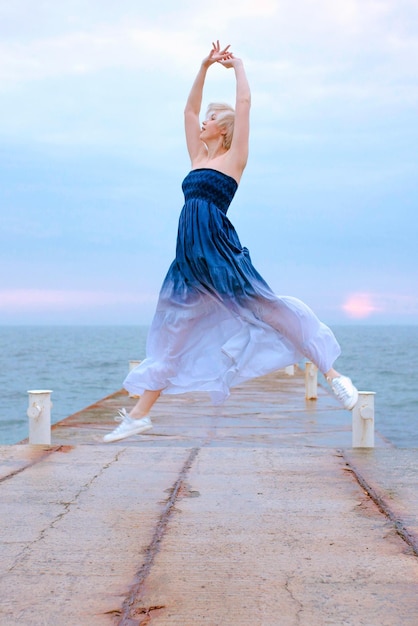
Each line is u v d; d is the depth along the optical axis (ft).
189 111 15.99
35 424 21.40
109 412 35.76
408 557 10.46
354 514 12.71
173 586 9.37
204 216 14.92
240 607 8.72
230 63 15.58
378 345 298.35
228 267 14.78
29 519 12.37
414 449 19.21
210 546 10.96
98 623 8.28
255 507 13.21
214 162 15.30
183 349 15.33
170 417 34.83
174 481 15.34
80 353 217.56
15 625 8.21
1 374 117.19
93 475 15.88
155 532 11.66
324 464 17.17
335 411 37.27
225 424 32.55
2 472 16.10
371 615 8.50
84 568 10.01
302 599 8.96
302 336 15.19
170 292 15.20
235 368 15.05
